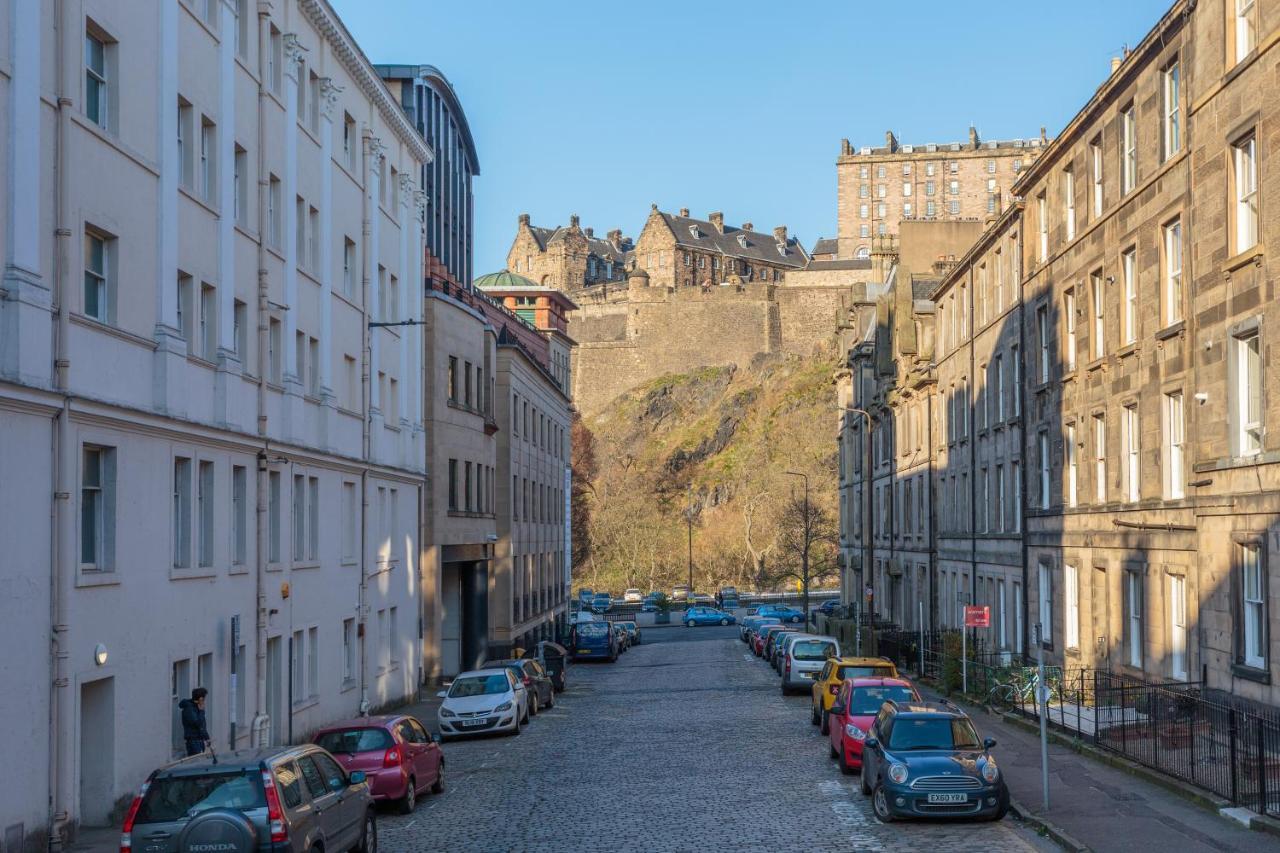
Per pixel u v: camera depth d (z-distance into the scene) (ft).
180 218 74.28
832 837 56.70
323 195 104.83
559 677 142.31
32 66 57.31
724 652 219.82
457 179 238.27
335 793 49.70
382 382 125.59
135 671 66.33
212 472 78.33
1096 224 98.53
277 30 94.32
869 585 171.63
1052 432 111.04
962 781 59.00
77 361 60.95
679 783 73.31
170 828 43.09
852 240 616.80
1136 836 53.47
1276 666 66.64
